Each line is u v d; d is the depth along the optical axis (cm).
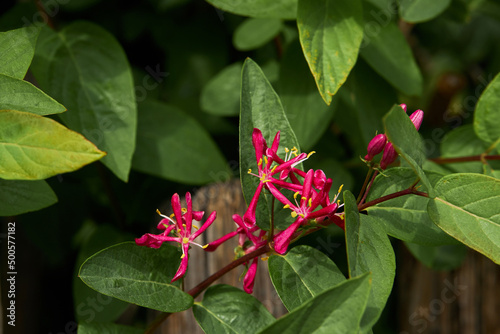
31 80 59
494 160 54
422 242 47
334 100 56
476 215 45
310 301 42
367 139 56
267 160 46
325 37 50
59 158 43
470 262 61
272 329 43
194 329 56
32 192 49
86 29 54
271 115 48
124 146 52
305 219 45
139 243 46
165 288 47
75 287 56
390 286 45
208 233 56
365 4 56
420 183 47
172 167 57
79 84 53
